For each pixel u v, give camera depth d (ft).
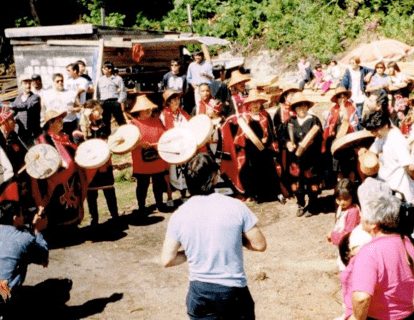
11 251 13.14
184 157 22.43
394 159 14.05
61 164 20.42
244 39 67.72
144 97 23.44
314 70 53.36
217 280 9.78
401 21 60.39
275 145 24.58
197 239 9.80
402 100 32.91
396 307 8.75
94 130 22.49
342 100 23.21
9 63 71.56
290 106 22.68
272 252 19.76
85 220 24.49
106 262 19.49
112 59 40.50
